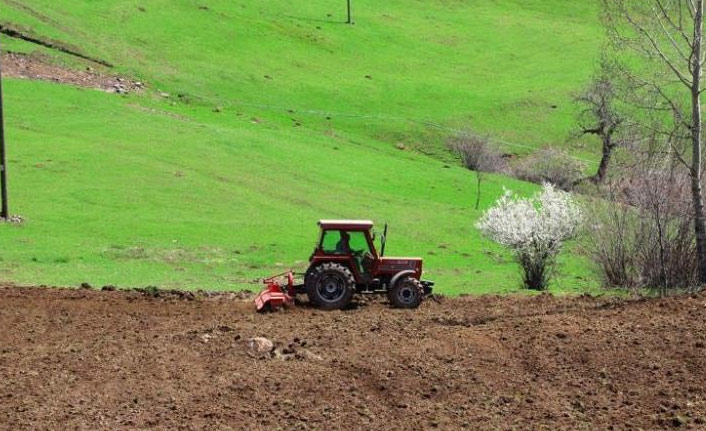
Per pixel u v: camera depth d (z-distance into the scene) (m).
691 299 78.75
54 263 124.75
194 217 162.62
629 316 74.56
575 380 61.88
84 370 63.34
